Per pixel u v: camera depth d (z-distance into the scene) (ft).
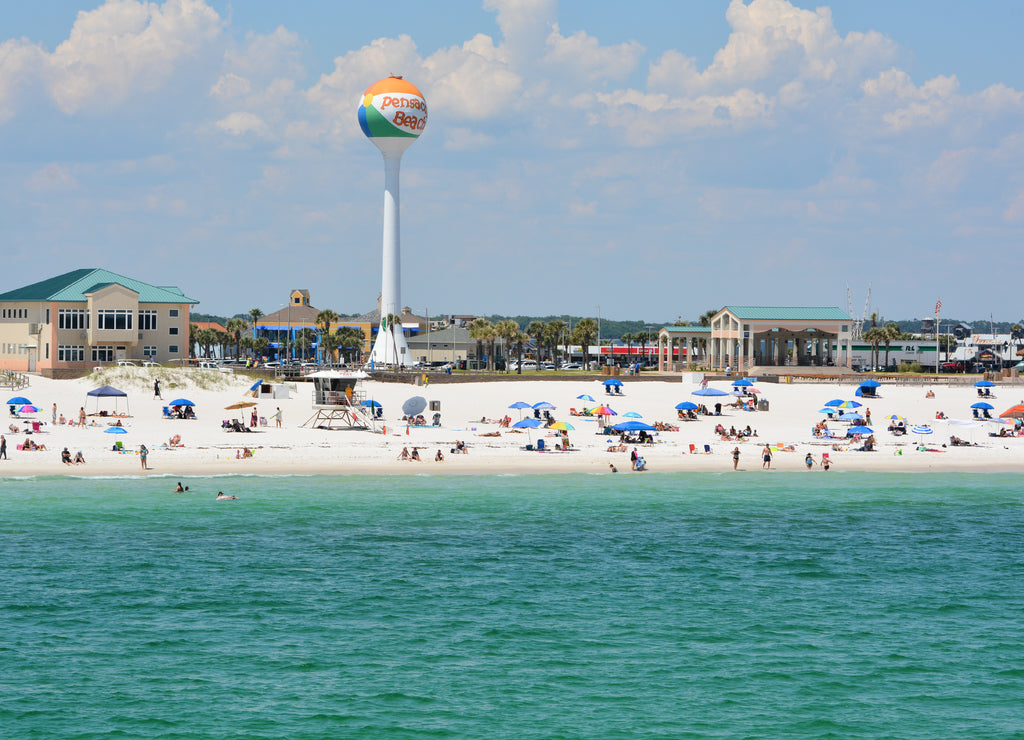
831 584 207.41
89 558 217.56
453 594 196.34
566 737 134.51
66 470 315.78
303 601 190.29
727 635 174.81
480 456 356.18
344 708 142.82
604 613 185.98
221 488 299.17
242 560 217.97
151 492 290.56
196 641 168.35
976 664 162.30
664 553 230.89
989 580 211.61
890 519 271.49
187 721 137.80
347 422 401.70
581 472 338.13
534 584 204.03
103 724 136.56
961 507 289.33
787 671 158.40
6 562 213.46
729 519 268.62
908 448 387.96
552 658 162.81
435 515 266.98
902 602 195.21
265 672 155.43
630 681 153.58
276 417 395.55
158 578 203.51
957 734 136.98
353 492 297.53
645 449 373.61
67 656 160.76
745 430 401.90
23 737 132.26
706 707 144.66
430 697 146.82
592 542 240.12
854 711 143.74
